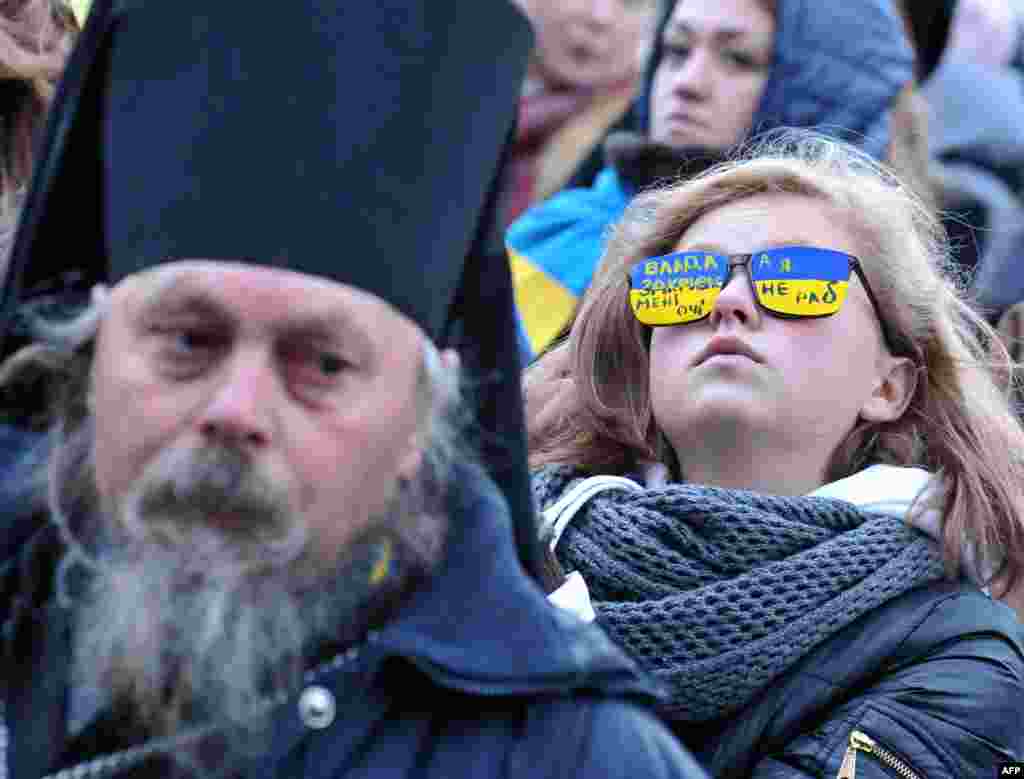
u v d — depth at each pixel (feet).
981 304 19.11
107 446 7.91
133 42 8.23
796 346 12.98
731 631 12.50
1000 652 12.48
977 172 21.06
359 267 7.97
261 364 7.75
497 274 8.98
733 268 13.12
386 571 8.39
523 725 8.17
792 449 13.07
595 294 14.64
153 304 7.82
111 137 8.26
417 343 8.24
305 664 8.24
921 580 12.89
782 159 14.25
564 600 11.28
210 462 7.61
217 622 7.79
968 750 11.96
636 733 8.26
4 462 8.98
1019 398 16.34
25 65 13.50
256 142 7.94
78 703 8.48
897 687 12.24
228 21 8.03
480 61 8.34
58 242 8.82
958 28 22.13
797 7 18.93
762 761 12.23
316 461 7.77
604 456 14.56
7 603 8.85
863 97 18.88
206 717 8.12
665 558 12.88
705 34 18.93
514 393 9.09
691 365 13.08
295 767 8.07
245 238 7.87
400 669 8.28
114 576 8.05
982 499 13.43
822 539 12.85
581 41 20.76
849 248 13.48
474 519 8.70
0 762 8.45
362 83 8.03
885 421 13.65
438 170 8.21
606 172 19.08
